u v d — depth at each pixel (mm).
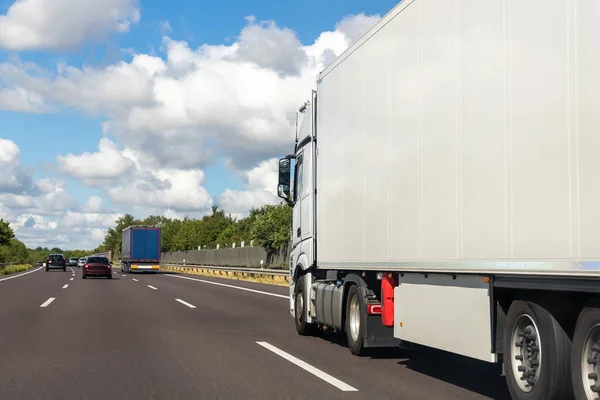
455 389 7723
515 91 5984
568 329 5750
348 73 10391
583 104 5109
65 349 10953
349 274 10414
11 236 102375
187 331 13586
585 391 5469
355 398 7242
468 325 6840
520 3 5934
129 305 20375
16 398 7258
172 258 83875
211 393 7516
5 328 13953
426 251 7652
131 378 8422
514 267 5945
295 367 9273
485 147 6461
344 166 10492
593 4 5020
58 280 40875
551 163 5469
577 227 5160
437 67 7492
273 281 36688
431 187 7570
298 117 13938
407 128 8242
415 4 8070
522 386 6230
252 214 76062
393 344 9688
